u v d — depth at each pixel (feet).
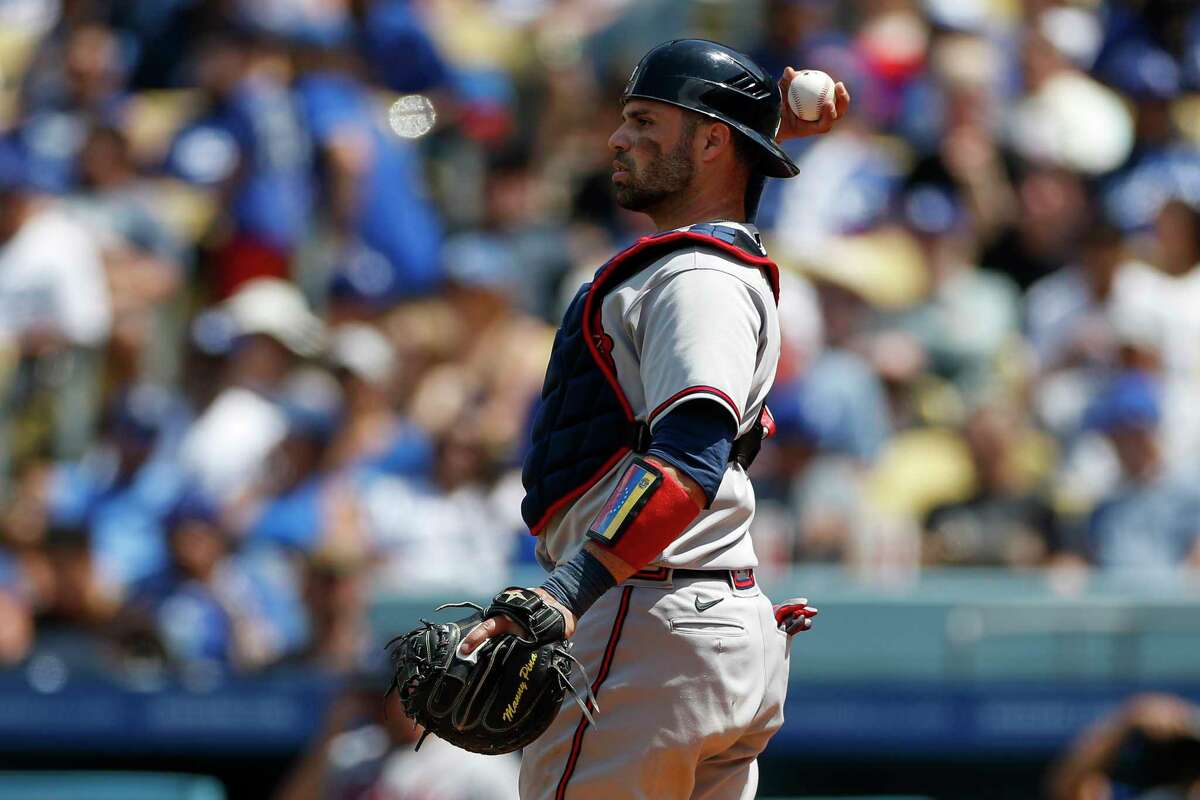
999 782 71.97
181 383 91.71
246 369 84.48
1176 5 117.91
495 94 117.29
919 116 111.24
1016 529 83.30
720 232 31.60
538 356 92.68
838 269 94.94
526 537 83.15
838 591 74.08
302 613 78.79
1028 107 116.26
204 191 104.42
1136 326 94.38
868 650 73.31
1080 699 71.72
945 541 82.33
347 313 97.45
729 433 29.84
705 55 32.73
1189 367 95.61
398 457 85.05
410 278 101.04
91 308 94.58
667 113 32.60
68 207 99.19
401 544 81.82
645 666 31.12
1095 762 62.59
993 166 109.60
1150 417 83.05
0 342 93.09
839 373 87.61
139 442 86.69
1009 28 121.49
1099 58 121.08
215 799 70.28
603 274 31.89
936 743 71.97
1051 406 93.25
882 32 115.96
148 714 75.61
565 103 121.90
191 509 80.12
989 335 98.89
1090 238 97.66
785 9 110.83
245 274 98.84
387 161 102.63
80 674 78.28
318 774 65.77
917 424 91.97
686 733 31.04
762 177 33.65
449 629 29.04
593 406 31.73
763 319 31.42
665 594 31.27
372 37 115.03
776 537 80.53
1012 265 107.86
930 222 100.68
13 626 81.00
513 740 29.37
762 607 32.45
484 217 108.27
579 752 31.27
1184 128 113.39
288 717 74.69
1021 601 73.15
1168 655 72.43
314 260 99.76
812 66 109.19
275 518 80.12
